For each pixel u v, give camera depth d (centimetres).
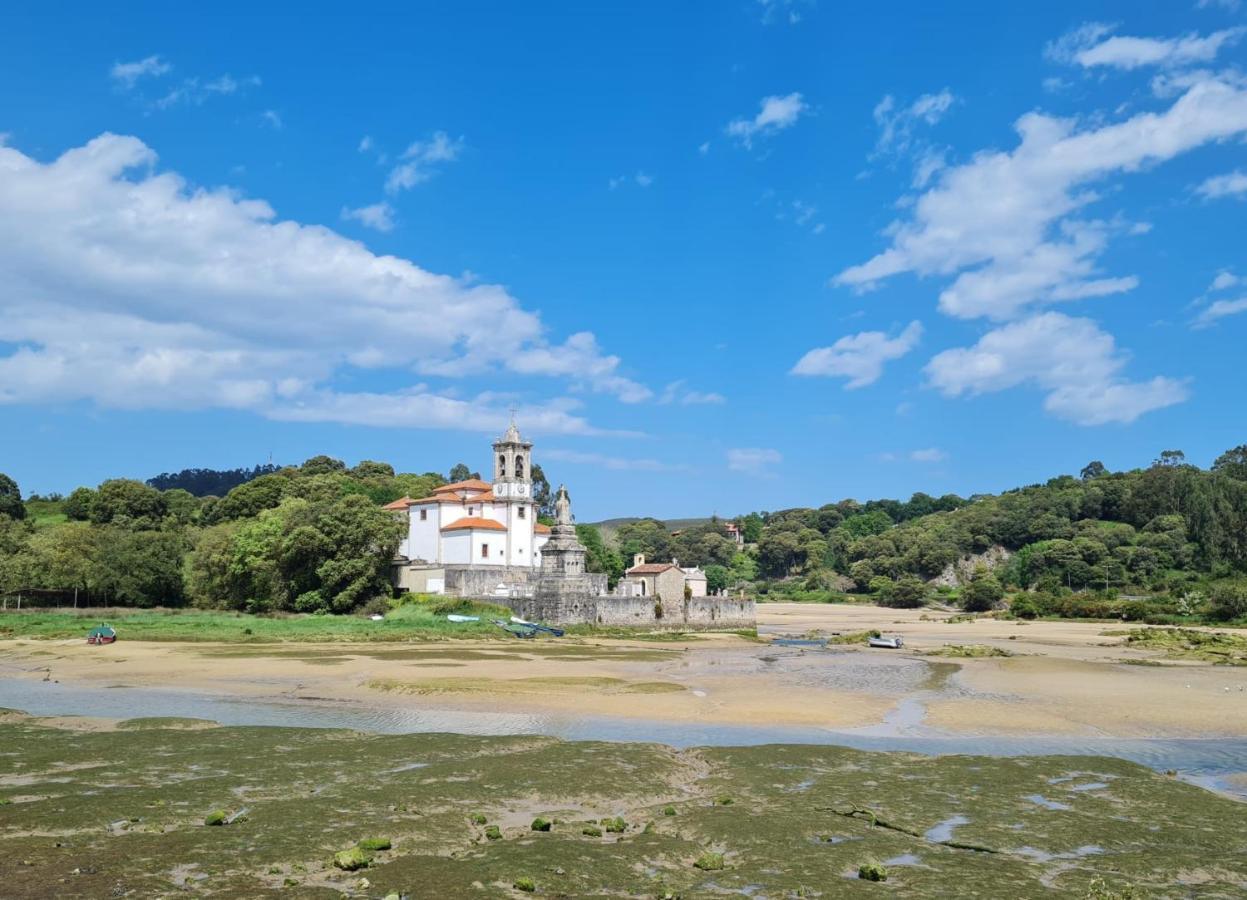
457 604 13450
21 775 4019
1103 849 3170
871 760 4428
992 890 2725
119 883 2653
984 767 4281
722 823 3353
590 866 2859
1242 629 15862
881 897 2666
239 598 14850
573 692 6931
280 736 4894
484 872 2770
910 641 13888
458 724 5647
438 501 16838
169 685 7362
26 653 9675
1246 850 3158
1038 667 9362
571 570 14338
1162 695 7012
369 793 3669
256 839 3058
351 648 10481
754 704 6481
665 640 13275
